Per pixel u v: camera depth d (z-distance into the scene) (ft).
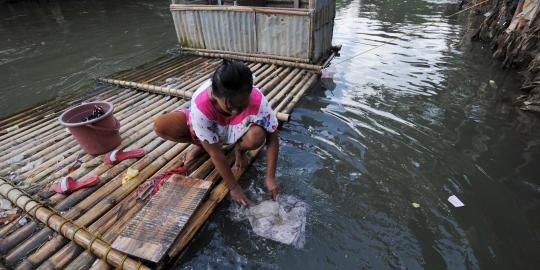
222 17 18.08
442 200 8.86
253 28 17.60
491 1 27.35
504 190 9.21
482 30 22.04
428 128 12.18
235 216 8.38
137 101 14.43
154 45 23.13
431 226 8.08
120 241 7.13
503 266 7.13
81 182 8.93
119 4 36.17
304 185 9.36
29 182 9.19
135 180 9.19
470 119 12.85
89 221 7.86
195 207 7.94
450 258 7.29
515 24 17.97
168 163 9.89
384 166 10.14
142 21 29.12
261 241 7.70
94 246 7.08
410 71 17.58
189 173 9.64
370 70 17.84
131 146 10.77
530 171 9.96
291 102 13.60
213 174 9.39
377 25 26.76
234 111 6.12
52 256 7.17
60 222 7.69
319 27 16.92
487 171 9.96
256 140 7.94
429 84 15.98
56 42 24.56
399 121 12.67
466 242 7.66
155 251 6.85
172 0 19.65
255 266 7.17
